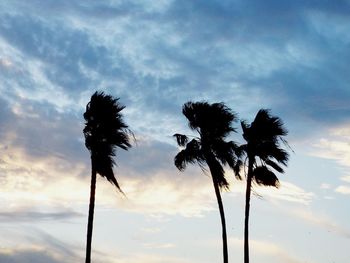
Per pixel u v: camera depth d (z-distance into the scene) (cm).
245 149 3119
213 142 3045
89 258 2508
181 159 3072
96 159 2623
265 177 3100
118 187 2650
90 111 2670
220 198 3028
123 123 2697
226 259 2948
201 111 3056
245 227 3083
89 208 2578
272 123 3120
